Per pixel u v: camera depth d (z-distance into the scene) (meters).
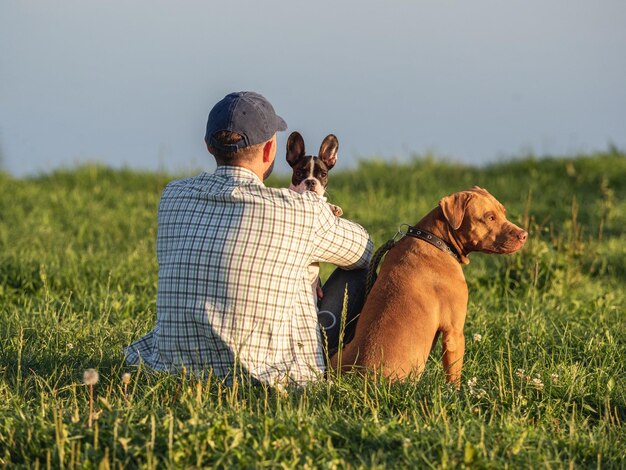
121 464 5.21
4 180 21.53
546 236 15.80
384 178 22.86
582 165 22.95
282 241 6.33
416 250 7.29
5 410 6.13
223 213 6.39
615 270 13.79
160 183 22.09
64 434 5.41
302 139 10.73
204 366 6.41
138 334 8.56
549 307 10.52
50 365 7.44
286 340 6.49
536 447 5.75
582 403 6.84
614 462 5.73
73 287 11.36
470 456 5.23
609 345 8.45
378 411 6.19
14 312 9.53
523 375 7.11
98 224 16.78
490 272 12.55
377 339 6.86
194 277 6.34
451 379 7.12
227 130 6.49
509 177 22.75
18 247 13.47
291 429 5.58
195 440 5.30
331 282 7.41
